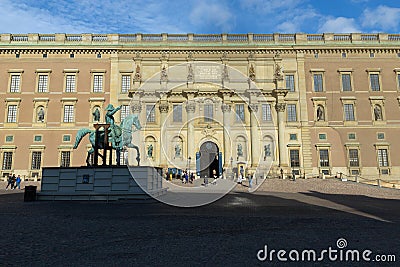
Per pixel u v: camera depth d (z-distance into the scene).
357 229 10.75
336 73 54.34
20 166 50.12
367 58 54.62
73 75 53.75
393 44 54.12
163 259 7.15
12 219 12.95
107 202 19.86
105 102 52.75
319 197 24.36
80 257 7.33
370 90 53.62
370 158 51.69
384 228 10.95
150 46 54.12
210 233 10.05
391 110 53.00
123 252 7.77
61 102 52.47
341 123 52.84
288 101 53.66
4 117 51.53
